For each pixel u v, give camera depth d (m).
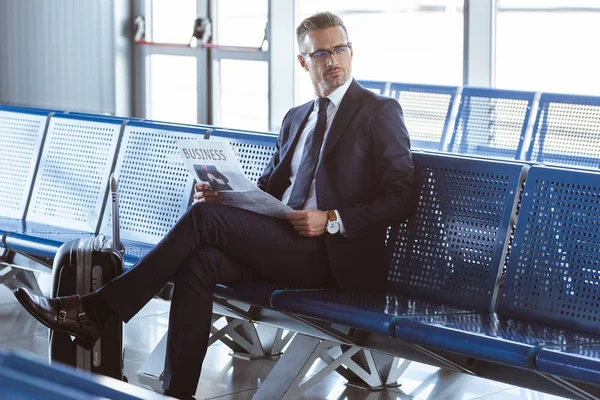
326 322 2.88
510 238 2.90
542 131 5.34
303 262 3.01
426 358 2.69
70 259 3.01
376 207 2.98
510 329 2.59
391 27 6.54
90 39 8.00
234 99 7.69
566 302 2.71
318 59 3.10
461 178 3.03
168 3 8.02
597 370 2.19
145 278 2.88
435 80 6.37
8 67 8.03
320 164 3.10
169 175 3.93
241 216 2.95
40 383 0.82
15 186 4.56
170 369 2.88
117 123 4.21
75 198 4.27
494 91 5.62
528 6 5.84
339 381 3.55
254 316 3.15
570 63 5.69
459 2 6.14
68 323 2.87
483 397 3.38
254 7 7.40
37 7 7.92
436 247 3.03
